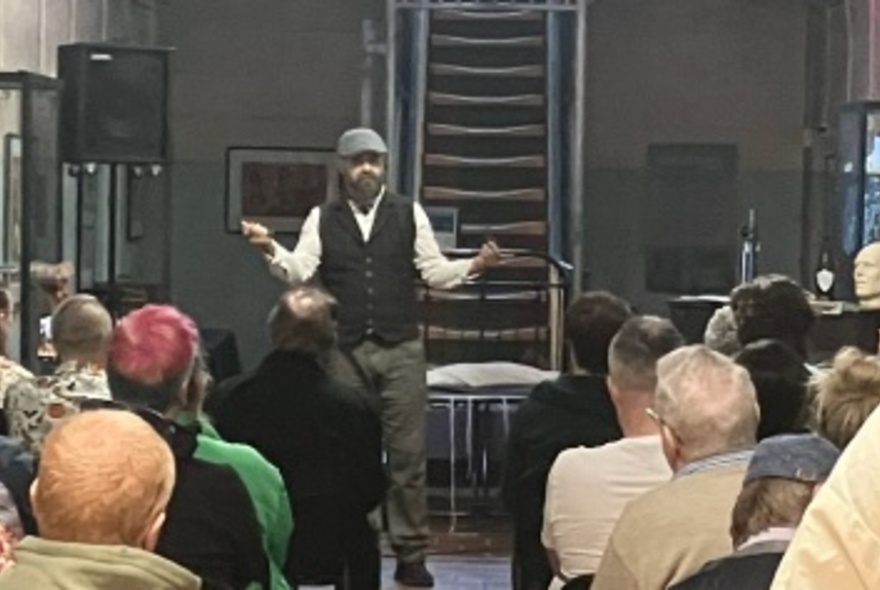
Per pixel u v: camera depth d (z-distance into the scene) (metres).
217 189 14.00
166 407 3.96
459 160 13.71
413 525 7.60
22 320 7.89
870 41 12.02
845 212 10.20
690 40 14.30
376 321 7.55
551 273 13.20
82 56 9.37
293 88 14.09
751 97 14.23
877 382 3.62
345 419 5.71
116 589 2.60
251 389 5.72
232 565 3.78
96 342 4.86
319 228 7.61
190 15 14.03
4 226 7.94
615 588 3.34
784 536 2.85
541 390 5.19
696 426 3.41
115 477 2.69
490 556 8.66
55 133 8.62
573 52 13.90
